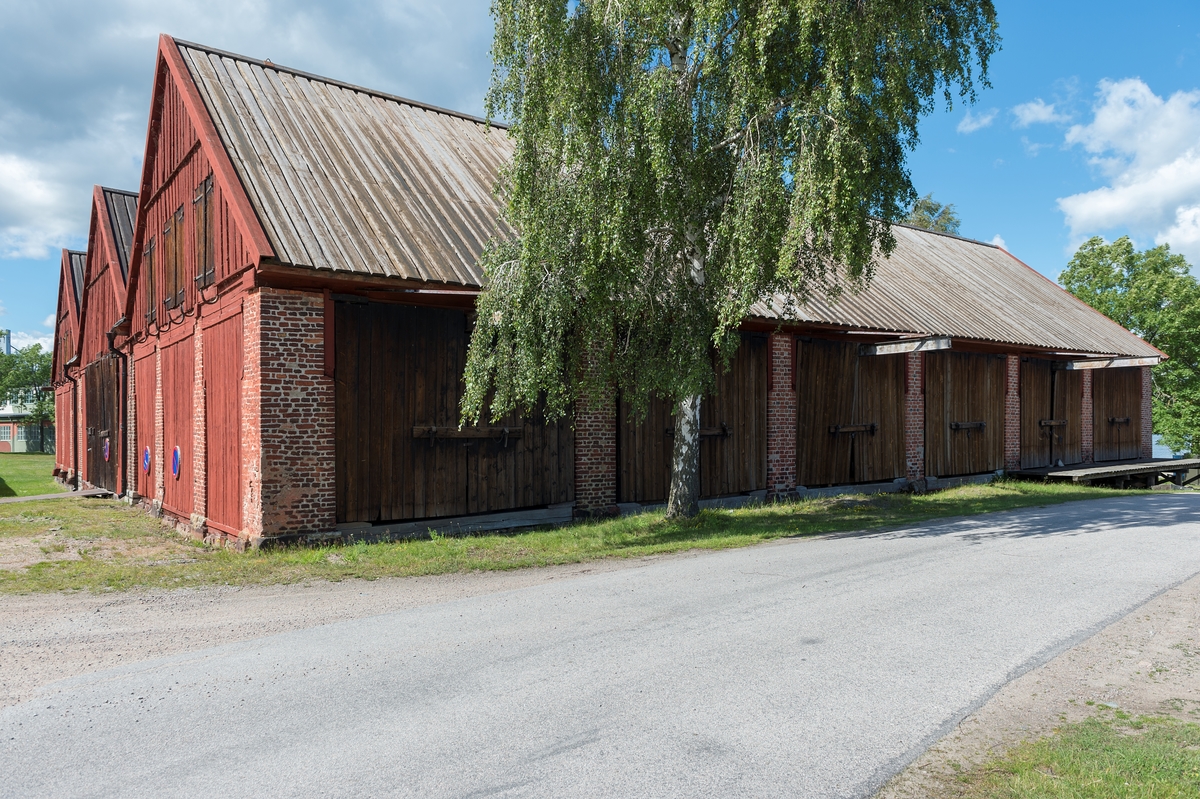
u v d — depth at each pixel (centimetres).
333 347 1159
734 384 1664
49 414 5719
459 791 354
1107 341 2667
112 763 396
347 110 1589
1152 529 1145
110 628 680
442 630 640
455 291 1209
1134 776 357
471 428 1316
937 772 368
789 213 1051
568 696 474
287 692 496
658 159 1016
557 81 1060
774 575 829
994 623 626
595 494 1462
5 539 1273
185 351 1510
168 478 1639
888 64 1011
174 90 1555
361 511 1197
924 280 2375
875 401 1955
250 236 1073
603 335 1169
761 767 374
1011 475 2334
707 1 1028
